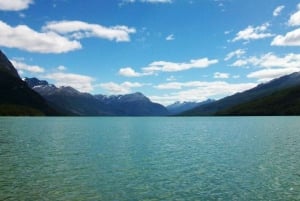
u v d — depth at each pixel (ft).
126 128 514.68
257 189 117.19
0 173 141.79
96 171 148.56
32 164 164.45
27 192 111.86
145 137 332.19
